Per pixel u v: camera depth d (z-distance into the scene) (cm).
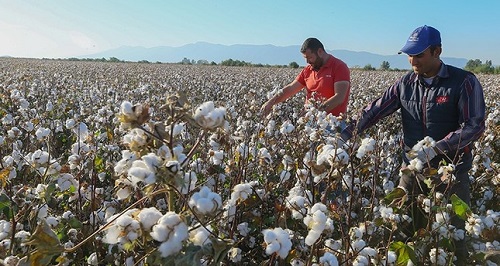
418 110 359
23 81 834
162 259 140
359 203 310
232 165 316
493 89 2005
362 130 381
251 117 504
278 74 3177
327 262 208
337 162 240
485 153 484
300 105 966
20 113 562
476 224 266
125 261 228
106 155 385
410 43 340
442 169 288
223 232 245
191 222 158
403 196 294
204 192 147
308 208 246
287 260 245
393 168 456
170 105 152
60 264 233
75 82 1488
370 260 242
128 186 184
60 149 504
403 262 246
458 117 344
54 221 250
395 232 304
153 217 142
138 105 150
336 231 305
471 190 455
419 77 356
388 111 381
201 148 347
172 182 140
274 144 414
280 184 333
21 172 379
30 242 157
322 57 520
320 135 327
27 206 270
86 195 287
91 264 249
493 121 650
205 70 3697
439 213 285
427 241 278
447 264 285
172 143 153
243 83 1930
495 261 288
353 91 1673
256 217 290
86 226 262
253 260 277
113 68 3494
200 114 151
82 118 664
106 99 891
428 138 302
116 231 144
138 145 158
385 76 3212
